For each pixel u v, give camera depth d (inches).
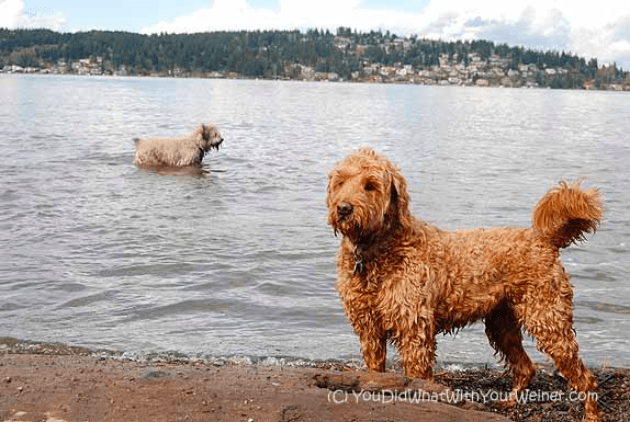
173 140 856.3
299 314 350.9
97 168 812.6
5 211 562.3
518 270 217.6
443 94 5315.0
